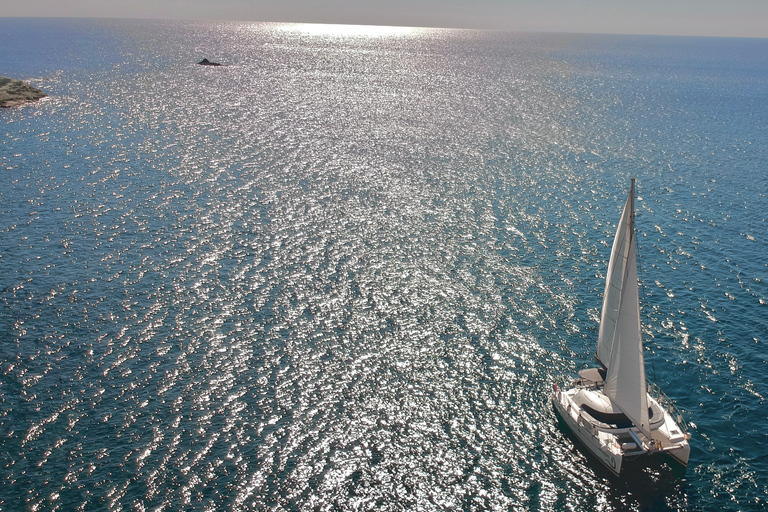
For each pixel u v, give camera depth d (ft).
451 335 171.22
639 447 125.08
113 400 139.33
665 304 191.11
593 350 165.99
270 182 300.61
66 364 152.15
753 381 152.25
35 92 499.10
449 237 239.50
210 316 176.96
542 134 435.94
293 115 475.31
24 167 311.88
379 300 189.06
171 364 153.69
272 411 137.90
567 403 138.51
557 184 314.14
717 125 490.08
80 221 244.22
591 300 192.44
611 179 326.03
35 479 115.24
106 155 340.18
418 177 317.42
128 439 127.03
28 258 209.87
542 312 184.75
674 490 119.24
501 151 379.76
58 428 129.49
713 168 352.90
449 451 128.36
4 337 162.61
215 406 138.72
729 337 172.24
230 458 123.13
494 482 120.57
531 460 126.82
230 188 289.74
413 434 132.87
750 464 125.39
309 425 133.90
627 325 122.42
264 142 382.01
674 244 238.68
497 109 538.06
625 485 120.47
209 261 212.23
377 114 494.18
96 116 440.86
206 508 110.52
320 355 159.84
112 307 180.04
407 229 246.06
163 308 180.45
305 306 184.24
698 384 151.33
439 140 404.98
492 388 149.28
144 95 535.19
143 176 304.50
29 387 142.72
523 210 272.92
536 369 157.07
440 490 118.01
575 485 120.47
